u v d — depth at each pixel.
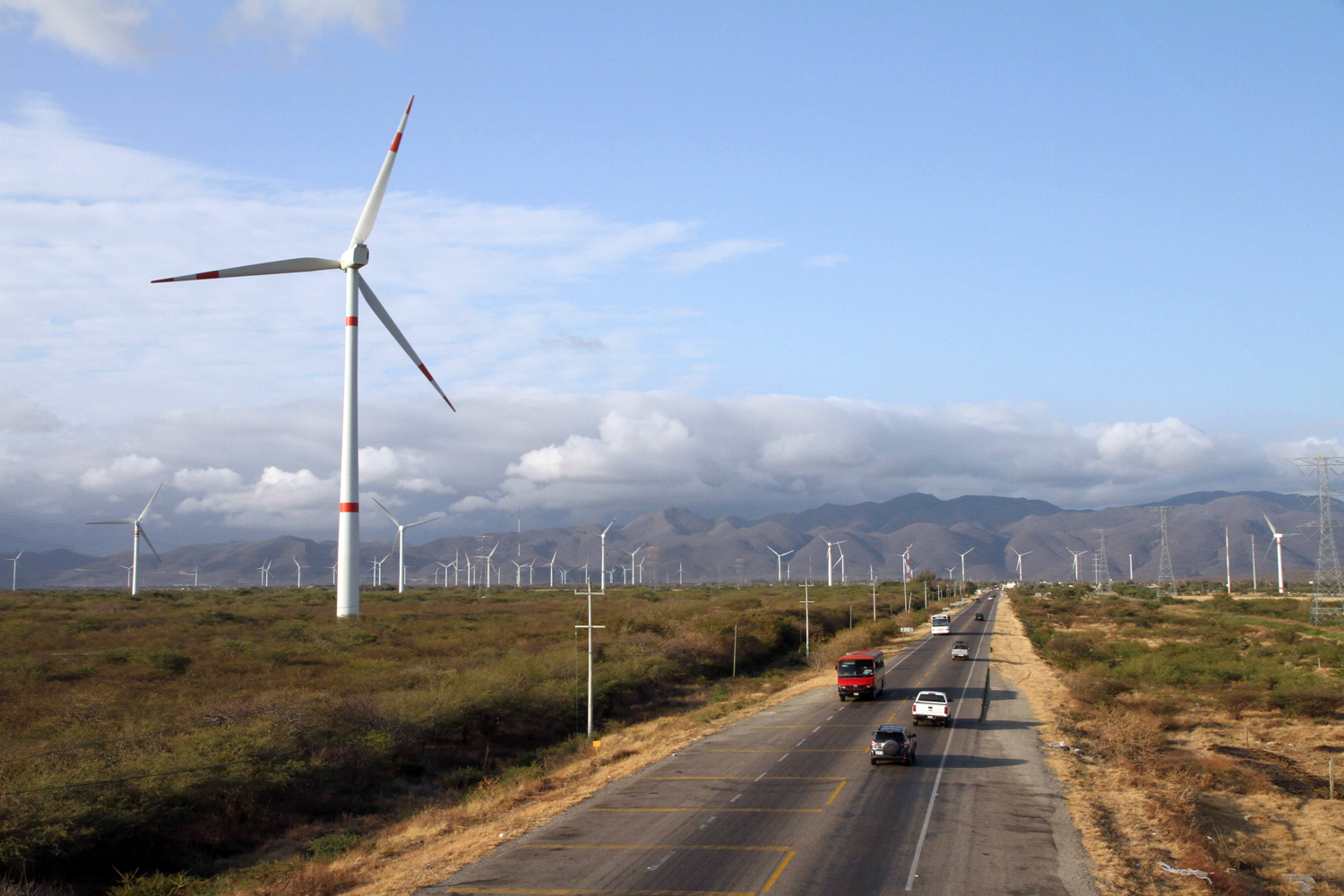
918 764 40.62
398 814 40.94
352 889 27.19
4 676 55.81
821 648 107.75
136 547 156.38
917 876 25.33
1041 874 25.48
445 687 55.56
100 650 73.56
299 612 119.88
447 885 26.16
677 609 132.38
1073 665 81.94
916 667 85.00
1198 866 26.92
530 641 90.38
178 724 42.34
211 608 123.56
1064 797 34.56
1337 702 59.66
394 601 162.38
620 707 67.94
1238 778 42.66
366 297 92.81
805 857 27.22
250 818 38.03
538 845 29.91
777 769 40.41
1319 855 32.19
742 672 93.94
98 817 31.98
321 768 42.06
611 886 25.34
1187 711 61.84
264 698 47.41
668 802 35.06
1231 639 105.50
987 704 60.09
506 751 54.47
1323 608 128.88
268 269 85.81
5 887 28.67
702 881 25.41
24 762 34.72
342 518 91.75
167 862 33.75
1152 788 37.38
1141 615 152.88
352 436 91.88
